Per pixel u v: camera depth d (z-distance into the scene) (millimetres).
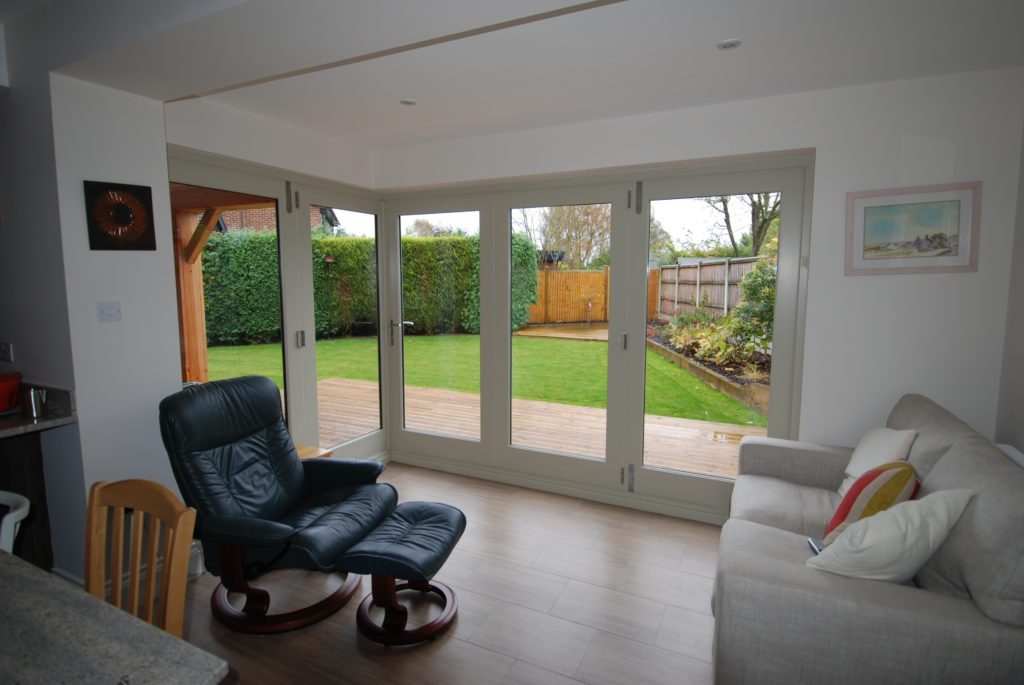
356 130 3387
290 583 2621
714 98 2809
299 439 3510
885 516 1631
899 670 1497
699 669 2057
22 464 2496
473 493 3754
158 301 2508
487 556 2887
